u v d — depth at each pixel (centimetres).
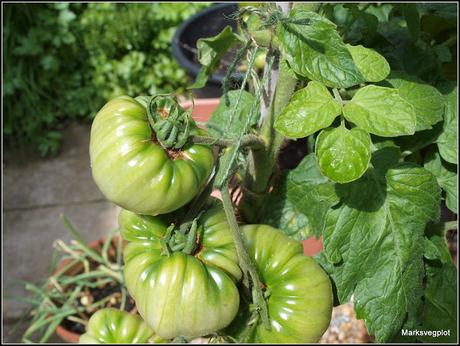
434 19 37
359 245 27
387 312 27
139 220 27
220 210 28
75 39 96
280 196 33
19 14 92
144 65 98
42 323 55
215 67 38
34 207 84
